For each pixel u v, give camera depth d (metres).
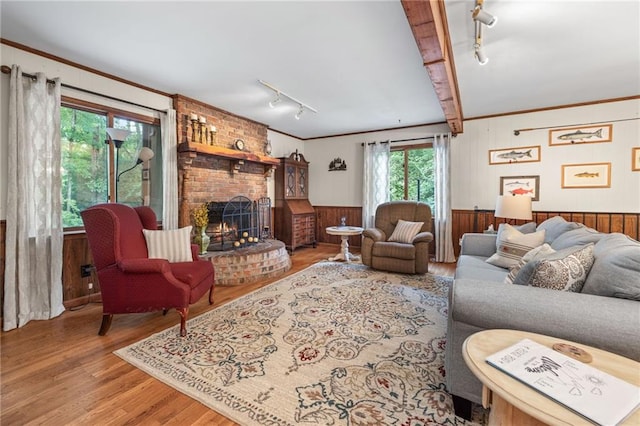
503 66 2.86
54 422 1.34
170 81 3.28
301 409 1.41
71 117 2.91
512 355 0.92
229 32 2.29
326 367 1.75
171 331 2.24
